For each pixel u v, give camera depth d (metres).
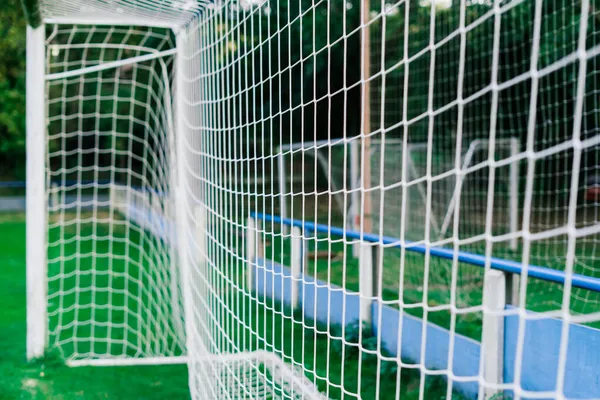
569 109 9.80
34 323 4.93
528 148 1.44
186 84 5.36
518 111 10.13
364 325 5.09
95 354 5.13
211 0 4.28
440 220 9.62
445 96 10.42
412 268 7.55
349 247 8.85
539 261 7.75
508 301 3.88
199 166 5.03
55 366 4.81
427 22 10.52
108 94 16.06
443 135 10.30
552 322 3.48
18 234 12.89
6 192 18.34
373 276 5.25
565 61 1.33
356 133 13.35
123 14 4.89
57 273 8.59
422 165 10.05
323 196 11.49
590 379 3.25
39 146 4.90
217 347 4.29
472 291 6.48
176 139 6.00
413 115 10.64
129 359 4.89
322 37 12.40
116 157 18.30
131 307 6.74
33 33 4.84
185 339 5.40
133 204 14.52
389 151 9.53
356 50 13.01
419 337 4.48
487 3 9.15
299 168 12.29
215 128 4.52
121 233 12.84
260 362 4.38
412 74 10.74
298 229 6.48
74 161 18.02
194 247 5.55
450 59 10.36
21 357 5.03
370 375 4.31
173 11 4.67
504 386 1.68
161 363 4.87
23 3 4.16
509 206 9.68
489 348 3.71
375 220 9.23
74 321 6.04
